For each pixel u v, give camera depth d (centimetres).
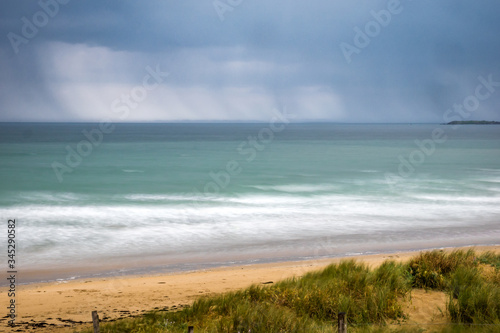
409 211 2791
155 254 1881
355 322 944
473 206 2962
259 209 2791
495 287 1036
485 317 902
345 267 1383
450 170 5319
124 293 1355
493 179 4394
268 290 1148
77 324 1073
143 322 1027
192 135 19438
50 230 2220
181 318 1044
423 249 1984
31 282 1514
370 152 8769
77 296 1330
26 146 9656
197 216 2577
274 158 7181
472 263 1285
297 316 977
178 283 1470
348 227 2383
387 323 930
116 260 1792
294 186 3825
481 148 9794
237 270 1659
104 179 4238
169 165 5753
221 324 929
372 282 1132
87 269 1672
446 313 961
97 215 2566
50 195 3272
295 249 1977
